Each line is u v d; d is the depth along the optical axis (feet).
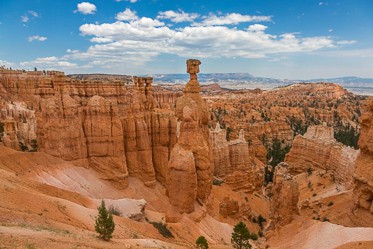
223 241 163.22
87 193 209.26
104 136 237.66
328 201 177.68
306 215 171.63
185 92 192.54
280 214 166.20
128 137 253.44
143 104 270.67
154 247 102.01
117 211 152.15
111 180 234.17
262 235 191.83
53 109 223.10
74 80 268.82
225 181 261.85
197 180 180.55
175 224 155.74
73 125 228.22
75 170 221.46
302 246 129.90
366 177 129.29
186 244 136.46
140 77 271.28
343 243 113.29
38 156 208.74
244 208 221.66
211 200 195.52
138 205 163.32
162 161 265.75
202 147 180.34
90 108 239.50
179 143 182.09
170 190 171.94
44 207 113.80
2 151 192.85
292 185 163.94
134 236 116.88
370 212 130.00
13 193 111.75
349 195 170.50
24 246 68.69
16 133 259.80
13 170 184.34
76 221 116.37
